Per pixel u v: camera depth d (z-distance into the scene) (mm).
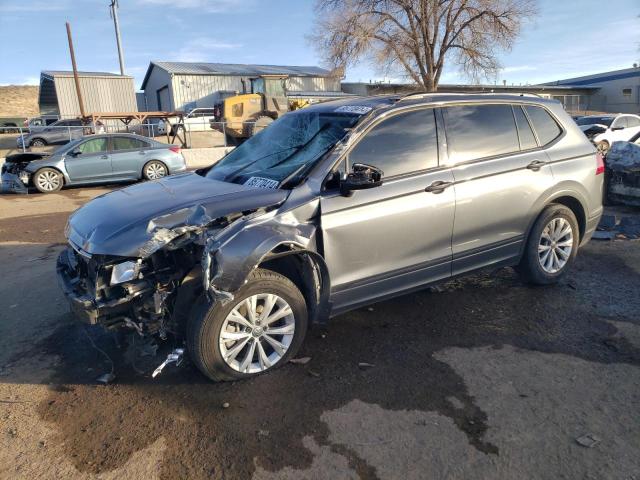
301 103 24672
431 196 3887
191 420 3012
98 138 13602
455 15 32562
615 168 8234
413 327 4164
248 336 3340
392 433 2871
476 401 3156
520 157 4461
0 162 16438
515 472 2562
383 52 32438
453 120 4172
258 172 3867
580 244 5152
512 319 4281
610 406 3076
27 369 3633
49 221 9047
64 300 4910
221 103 24109
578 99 48750
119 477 2578
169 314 3262
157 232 3117
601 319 4254
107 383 3416
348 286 3646
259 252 3102
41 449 2793
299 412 3070
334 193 3512
